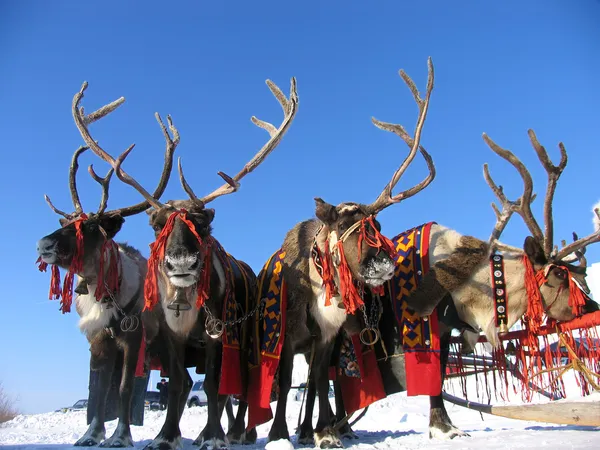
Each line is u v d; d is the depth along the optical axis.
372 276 5.44
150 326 6.76
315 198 5.81
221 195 6.15
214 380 5.79
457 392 11.35
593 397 5.81
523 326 6.18
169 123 6.79
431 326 5.79
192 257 5.33
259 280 6.53
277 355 5.84
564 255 5.80
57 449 5.88
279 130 6.60
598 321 5.59
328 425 5.67
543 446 4.46
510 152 5.77
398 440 5.89
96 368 6.68
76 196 6.98
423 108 6.10
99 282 6.46
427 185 5.95
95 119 7.07
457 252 5.89
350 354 6.34
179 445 5.65
